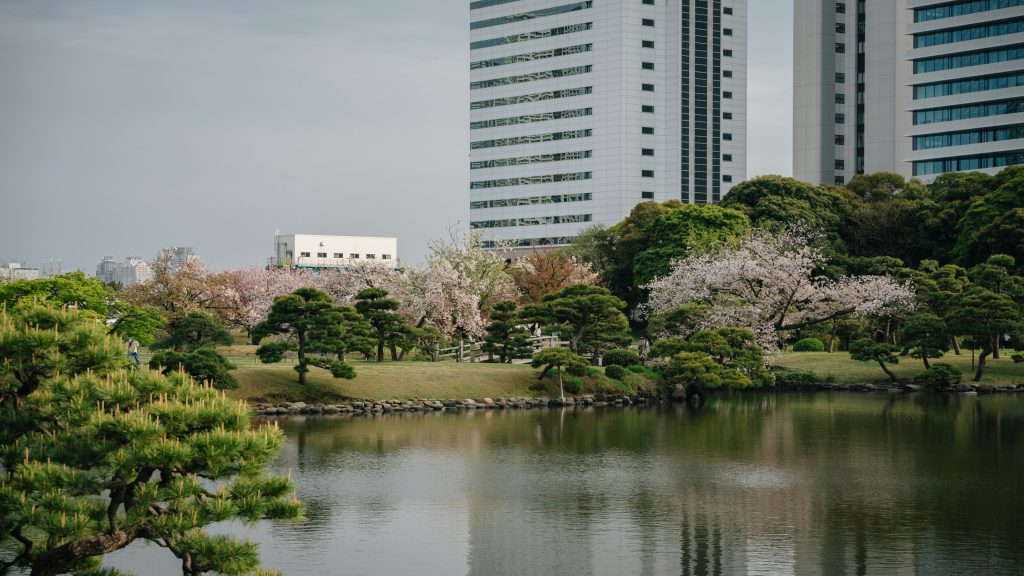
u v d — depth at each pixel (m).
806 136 189.75
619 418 62.47
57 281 56.03
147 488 18.95
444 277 85.50
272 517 20.09
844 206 116.44
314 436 52.78
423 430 55.53
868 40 181.12
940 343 82.81
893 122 177.88
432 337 80.38
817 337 100.94
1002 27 152.38
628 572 27.83
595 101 186.00
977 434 54.59
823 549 30.11
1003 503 36.34
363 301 78.06
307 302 63.44
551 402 69.44
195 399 20.19
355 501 36.66
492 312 80.88
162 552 30.17
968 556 29.23
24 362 19.91
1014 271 93.56
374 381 67.50
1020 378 83.19
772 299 80.88
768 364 80.44
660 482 40.53
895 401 73.56
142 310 60.16
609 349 82.31
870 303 80.44
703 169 187.00
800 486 39.62
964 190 110.62
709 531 32.31
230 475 19.39
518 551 29.84
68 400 19.33
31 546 19.72
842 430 56.66
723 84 189.25
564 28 189.75
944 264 106.19
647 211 128.12
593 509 35.53
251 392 62.16
